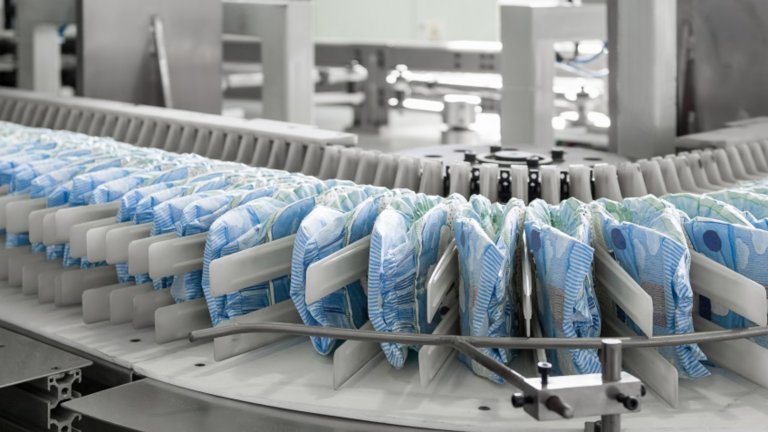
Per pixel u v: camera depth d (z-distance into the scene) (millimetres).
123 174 1215
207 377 959
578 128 3578
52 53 2449
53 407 954
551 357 944
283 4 2334
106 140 1494
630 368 933
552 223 997
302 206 1032
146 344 1053
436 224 964
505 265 888
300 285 944
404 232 940
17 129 1635
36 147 1415
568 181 1247
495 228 977
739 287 847
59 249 1201
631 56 1535
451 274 958
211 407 904
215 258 988
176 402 916
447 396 910
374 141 4156
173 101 2131
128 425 864
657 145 1539
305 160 1436
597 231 950
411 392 920
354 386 934
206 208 1046
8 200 1247
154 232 1058
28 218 1204
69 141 1468
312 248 929
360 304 1008
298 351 1030
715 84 1662
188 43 2139
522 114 2113
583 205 967
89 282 1162
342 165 1360
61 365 969
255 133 1531
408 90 4387
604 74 2818
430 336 840
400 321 943
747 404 885
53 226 1133
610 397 733
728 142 1488
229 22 2443
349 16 6621
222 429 859
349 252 934
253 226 1013
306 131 1517
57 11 2289
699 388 922
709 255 921
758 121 1664
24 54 2428
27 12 2391
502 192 1246
